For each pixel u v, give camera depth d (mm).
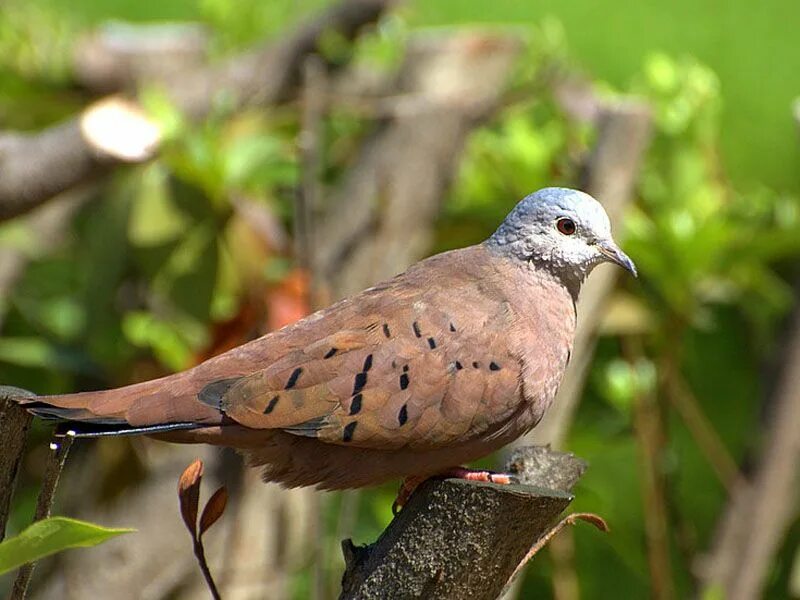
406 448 5289
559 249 5859
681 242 8570
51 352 8992
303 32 10078
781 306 9688
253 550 8500
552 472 5887
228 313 8656
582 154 9375
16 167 7875
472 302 5523
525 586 9898
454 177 9688
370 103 9656
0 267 9953
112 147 7949
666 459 9367
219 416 4988
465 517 4691
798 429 9156
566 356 5863
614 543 9641
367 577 4824
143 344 8922
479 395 5320
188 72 9945
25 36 10352
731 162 12203
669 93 9492
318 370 5117
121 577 8414
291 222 9984
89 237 9562
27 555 3729
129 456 8875
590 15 13406
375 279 9297
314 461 5254
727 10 13227
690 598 9266
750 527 9117
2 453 4609
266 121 10078
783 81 12688
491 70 10117
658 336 9094
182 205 8531
